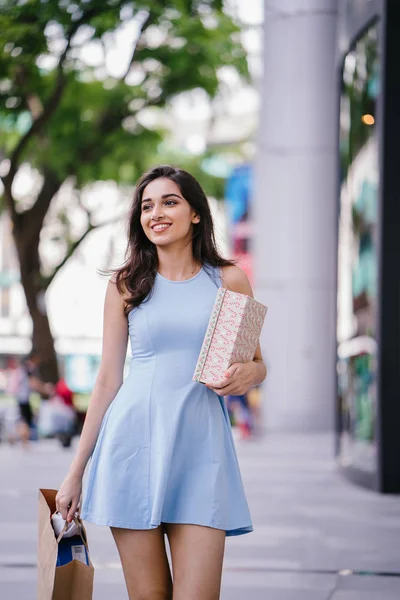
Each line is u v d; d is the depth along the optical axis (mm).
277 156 22250
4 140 24875
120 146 24609
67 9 18844
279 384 22266
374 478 11094
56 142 24281
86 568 3555
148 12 20578
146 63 23250
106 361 3840
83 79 23484
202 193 3869
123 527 3650
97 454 3752
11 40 18641
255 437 20359
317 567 6844
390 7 10680
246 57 22312
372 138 11141
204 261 3873
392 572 6699
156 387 3701
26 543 7695
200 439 3693
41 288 26406
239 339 3637
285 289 22297
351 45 12195
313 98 22000
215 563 3633
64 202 26766
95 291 45594
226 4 21375
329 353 22234
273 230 22359
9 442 20891
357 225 11812
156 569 3691
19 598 5797
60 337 45469
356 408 11938
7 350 46656
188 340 3732
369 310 11227
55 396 19922
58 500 3727
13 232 25359
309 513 9438
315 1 21844
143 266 3832
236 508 3721
